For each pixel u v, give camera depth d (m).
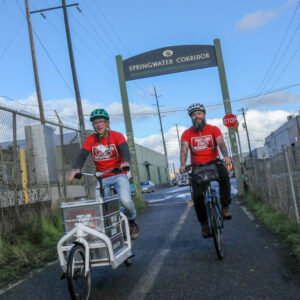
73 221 4.18
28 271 5.77
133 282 4.46
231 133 16.94
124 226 4.91
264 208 9.84
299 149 6.80
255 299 3.56
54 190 10.71
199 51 17.47
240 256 5.30
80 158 4.93
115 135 4.95
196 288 4.05
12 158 8.35
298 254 4.91
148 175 66.44
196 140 5.81
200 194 5.58
